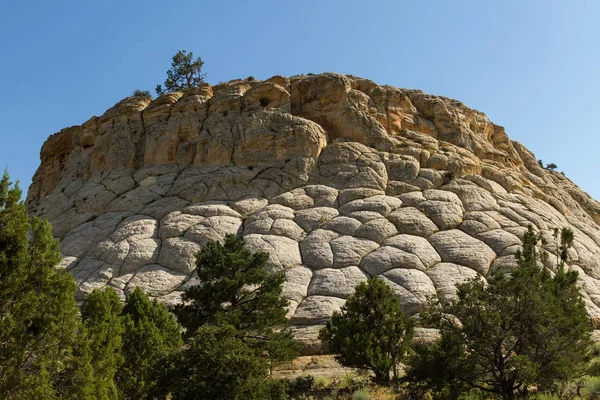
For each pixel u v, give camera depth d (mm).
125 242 41344
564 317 20719
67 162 59219
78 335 18469
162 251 40219
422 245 39344
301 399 22859
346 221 41938
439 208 43719
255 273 27000
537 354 19656
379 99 55750
